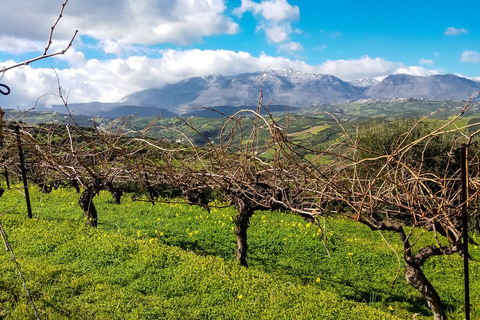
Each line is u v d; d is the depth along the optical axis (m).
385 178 5.79
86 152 9.62
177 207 15.25
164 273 8.09
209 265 8.66
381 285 9.44
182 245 11.02
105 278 7.55
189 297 7.15
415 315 7.94
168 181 8.68
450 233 7.55
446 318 7.50
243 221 9.19
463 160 5.67
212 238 11.79
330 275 9.77
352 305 7.55
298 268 9.99
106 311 6.06
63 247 9.06
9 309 5.64
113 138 7.76
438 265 11.24
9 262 7.44
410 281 7.49
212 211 15.05
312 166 5.92
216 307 6.80
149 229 12.07
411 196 6.09
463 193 5.77
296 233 12.84
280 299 7.23
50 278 6.96
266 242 11.68
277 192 7.61
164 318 6.14
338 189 6.29
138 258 8.77
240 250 9.36
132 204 15.77
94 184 10.33
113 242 9.62
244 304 6.95
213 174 7.46
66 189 18.39
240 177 7.79
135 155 7.58
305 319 6.54
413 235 15.43
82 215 13.18
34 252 8.63
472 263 11.52
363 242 12.66
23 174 11.16
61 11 2.15
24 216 12.29
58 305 5.97
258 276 8.41
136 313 6.12
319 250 11.38
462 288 9.61
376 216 7.52
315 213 6.73
